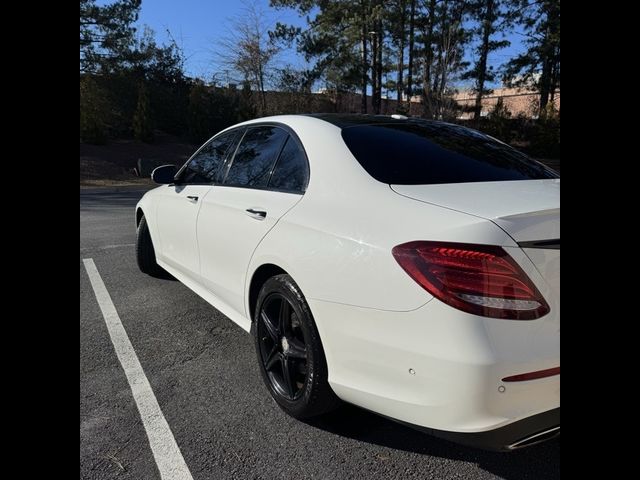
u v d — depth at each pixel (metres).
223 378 3.04
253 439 2.43
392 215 2.07
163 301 4.46
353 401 2.17
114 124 24.61
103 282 5.02
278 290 2.53
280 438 2.44
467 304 1.73
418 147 2.67
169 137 26.45
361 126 2.86
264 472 2.19
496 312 1.72
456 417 1.77
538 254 1.77
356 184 2.36
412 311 1.84
